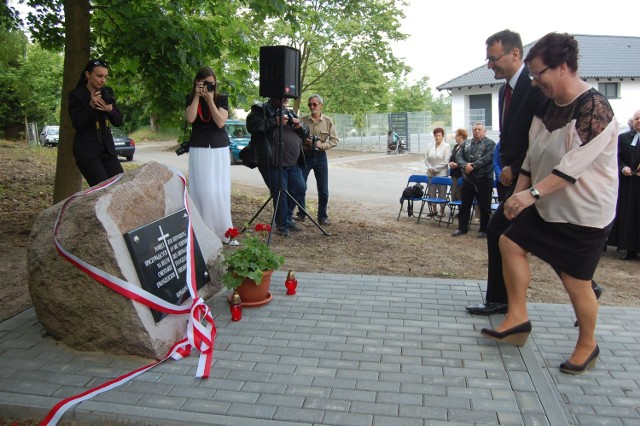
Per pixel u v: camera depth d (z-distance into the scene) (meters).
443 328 4.52
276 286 5.61
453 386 3.60
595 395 3.57
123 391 3.56
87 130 5.97
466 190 9.13
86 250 3.94
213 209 6.88
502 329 4.08
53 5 9.37
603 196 3.59
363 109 31.38
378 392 3.53
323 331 4.48
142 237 4.20
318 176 8.92
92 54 9.31
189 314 4.48
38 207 9.91
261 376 3.75
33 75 37.47
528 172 4.10
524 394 3.49
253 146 7.88
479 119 32.56
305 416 3.26
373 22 27.88
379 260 7.03
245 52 9.31
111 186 4.32
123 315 3.95
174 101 8.80
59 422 3.33
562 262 3.75
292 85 7.38
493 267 4.74
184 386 3.62
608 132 3.49
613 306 5.32
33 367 3.89
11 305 5.08
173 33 8.16
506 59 4.45
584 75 31.62
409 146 32.06
